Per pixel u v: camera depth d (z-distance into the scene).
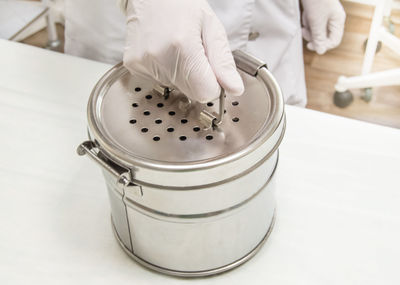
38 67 0.84
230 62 0.54
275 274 0.56
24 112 0.76
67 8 0.92
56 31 1.88
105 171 0.49
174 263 0.54
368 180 0.65
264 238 0.59
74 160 0.69
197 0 0.57
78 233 0.61
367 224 0.61
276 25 0.99
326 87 1.90
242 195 0.48
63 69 0.83
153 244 0.53
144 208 0.48
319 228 0.61
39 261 0.57
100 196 0.65
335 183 0.65
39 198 0.64
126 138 0.48
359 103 1.89
